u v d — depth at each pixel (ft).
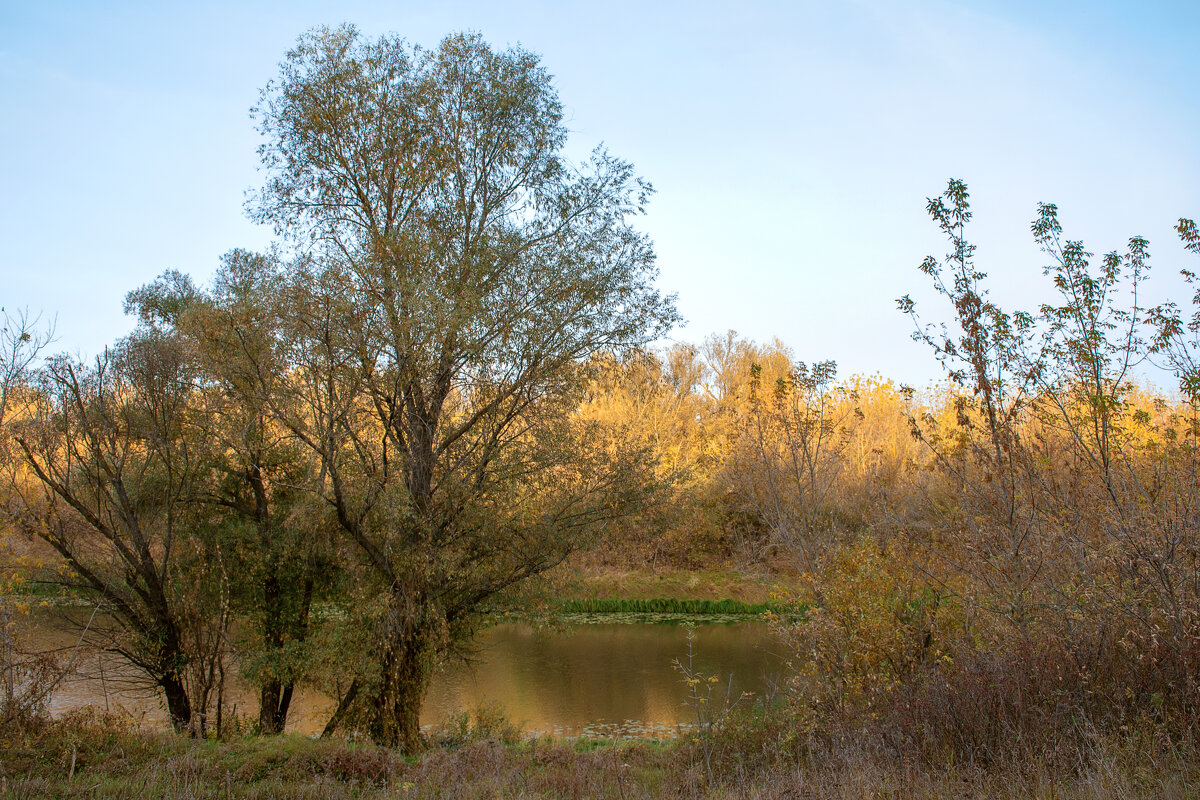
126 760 35.06
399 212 53.47
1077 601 29.71
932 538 40.24
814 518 58.18
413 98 51.98
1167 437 32.76
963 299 33.78
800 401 61.77
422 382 49.65
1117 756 21.31
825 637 37.83
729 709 37.01
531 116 54.65
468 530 51.70
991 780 21.61
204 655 52.75
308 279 46.83
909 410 60.54
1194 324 30.73
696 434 138.51
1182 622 25.54
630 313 53.06
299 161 52.54
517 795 30.73
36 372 46.47
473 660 60.64
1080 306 32.53
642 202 55.36
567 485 53.88
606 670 80.28
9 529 41.81
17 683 37.63
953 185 34.27
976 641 33.55
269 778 35.01
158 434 51.80
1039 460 34.78
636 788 30.30
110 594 50.67
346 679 50.47
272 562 55.47
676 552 127.03
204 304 50.44
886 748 26.43
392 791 32.71
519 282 50.85
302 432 48.11
